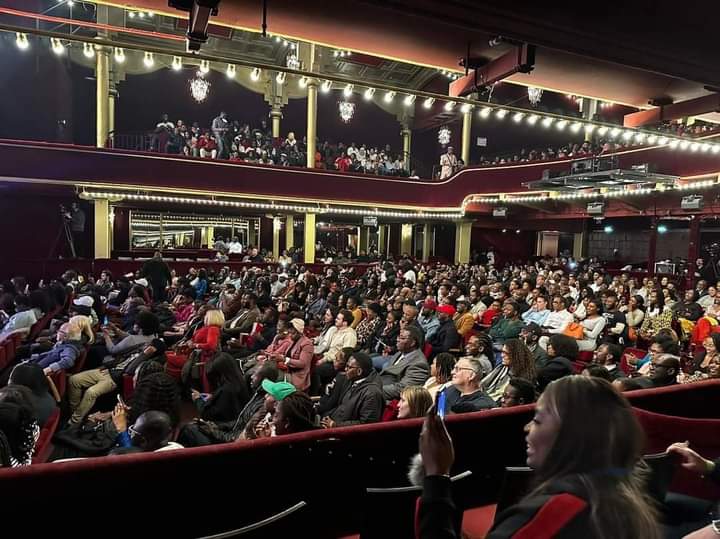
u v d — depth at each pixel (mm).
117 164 15953
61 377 5672
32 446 3424
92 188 15836
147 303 10891
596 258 23375
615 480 1122
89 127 21547
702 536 1776
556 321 8383
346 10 4230
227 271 16547
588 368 4117
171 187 16766
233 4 4137
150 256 18609
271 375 4875
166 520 2439
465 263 22234
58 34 4516
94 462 2307
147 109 22797
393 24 4465
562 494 1095
